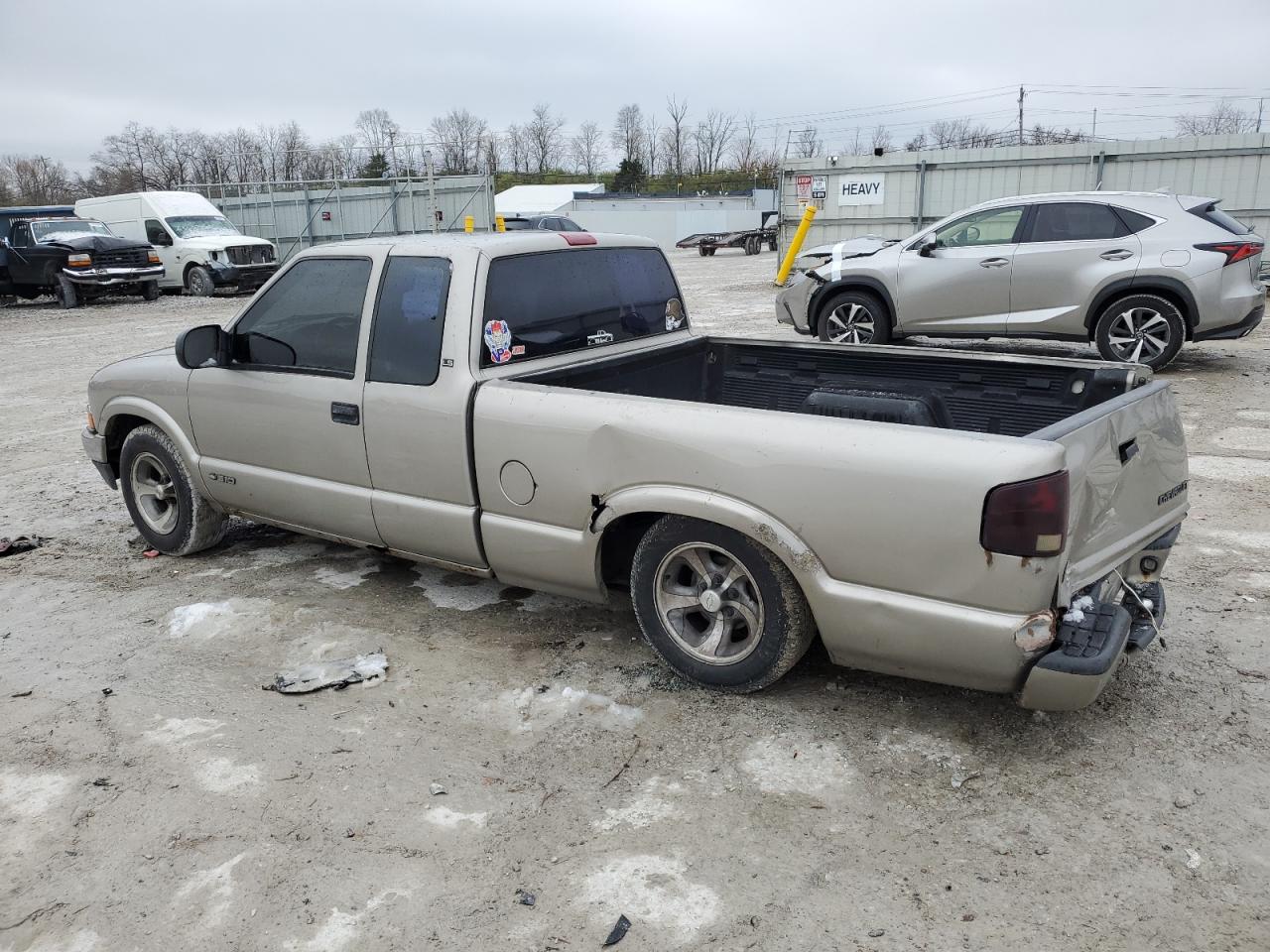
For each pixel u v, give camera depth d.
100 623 4.62
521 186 71.19
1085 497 3.06
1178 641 4.05
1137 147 15.55
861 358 4.74
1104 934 2.49
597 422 3.60
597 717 3.60
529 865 2.83
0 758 3.48
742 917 2.59
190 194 25.34
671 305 5.05
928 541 3.00
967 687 3.17
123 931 2.64
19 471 7.64
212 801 3.17
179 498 5.25
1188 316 9.33
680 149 96.19
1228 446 7.12
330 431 4.40
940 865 2.77
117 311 21.12
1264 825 2.88
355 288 4.29
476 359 3.96
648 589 3.72
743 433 3.30
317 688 3.85
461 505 4.07
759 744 3.38
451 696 3.79
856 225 18.77
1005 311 10.16
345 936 2.58
